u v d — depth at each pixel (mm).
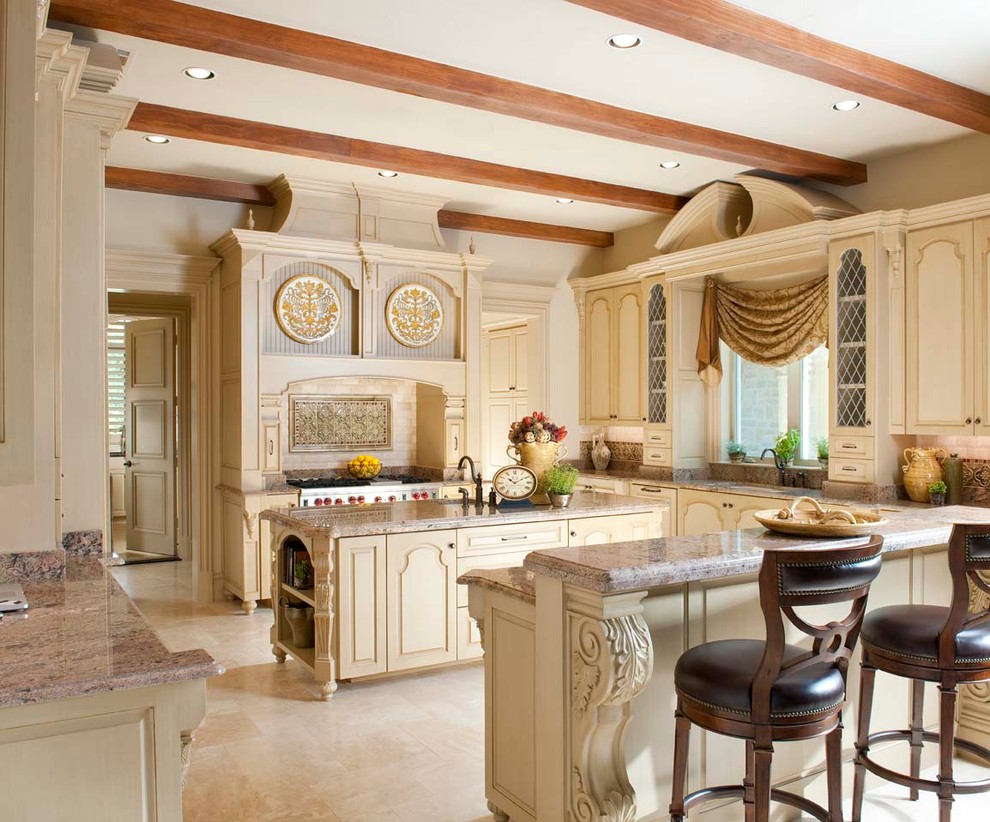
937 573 3295
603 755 2264
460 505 4770
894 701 3166
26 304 1615
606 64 3828
